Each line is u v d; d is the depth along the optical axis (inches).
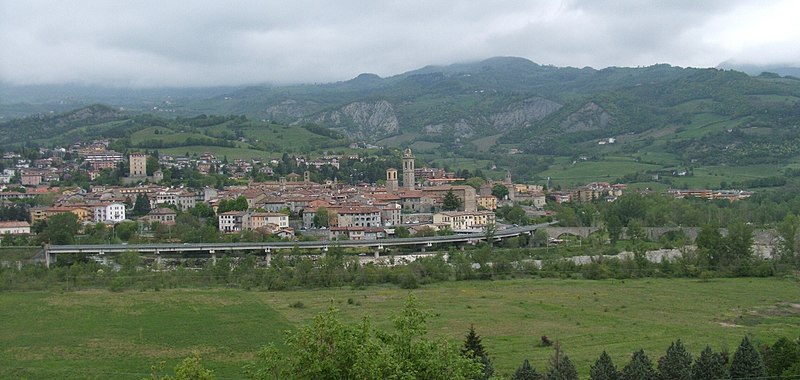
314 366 3383.4
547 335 6865.2
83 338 6943.9
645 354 5575.8
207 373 3368.6
